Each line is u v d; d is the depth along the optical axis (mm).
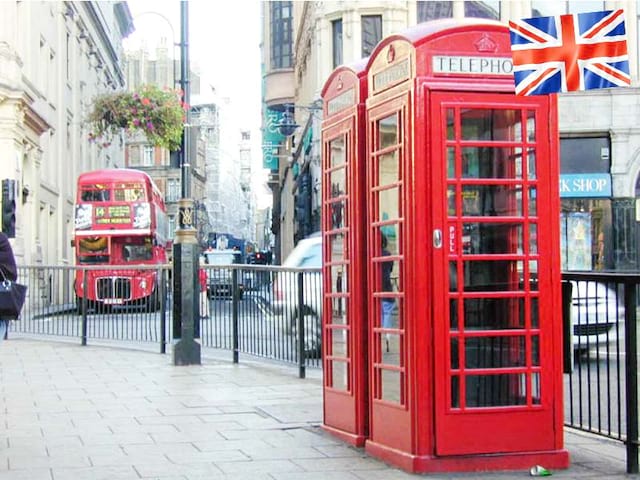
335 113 7520
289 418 8086
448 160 6094
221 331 12969
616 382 6602
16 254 26797
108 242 27984
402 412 6203
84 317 15312
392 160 6434
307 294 10812
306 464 6320
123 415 8258
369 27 32312
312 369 11523
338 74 7480
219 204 112562
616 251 29531
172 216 88438
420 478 5895
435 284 6023
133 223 28094
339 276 7387
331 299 7547
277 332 11500
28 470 6074
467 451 6035
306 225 41969
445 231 6051
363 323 6934
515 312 6203
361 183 6957
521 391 6168
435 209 6035
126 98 25453
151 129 25797
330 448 6855
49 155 35031
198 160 100062
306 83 42156
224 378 10852
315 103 32031
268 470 6125
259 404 8883
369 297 6758
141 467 6184
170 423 7848
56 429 7574
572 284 6668
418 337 6023
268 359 11750
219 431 7488
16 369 11781
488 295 6098
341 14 32531
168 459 6445
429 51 6090
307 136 40094
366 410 6906
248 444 6980
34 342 15609
